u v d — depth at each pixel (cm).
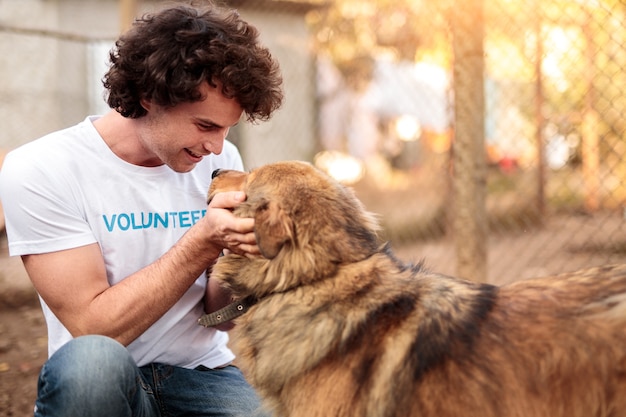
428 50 822
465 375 202
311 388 219
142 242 260
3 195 250
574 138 683
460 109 403
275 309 232
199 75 234
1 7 965
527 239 685
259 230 223
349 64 1048
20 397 411
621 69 458
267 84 255
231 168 298
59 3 975
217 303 270
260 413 254
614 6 412
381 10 811
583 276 220
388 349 212
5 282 645
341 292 225
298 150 1087
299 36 1042
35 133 957
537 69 502
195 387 262
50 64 961
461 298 219
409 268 239
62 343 257
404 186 1089
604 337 196
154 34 238
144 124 249
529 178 777
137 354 260
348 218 240
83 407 217
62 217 247
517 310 212
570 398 196
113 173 258
